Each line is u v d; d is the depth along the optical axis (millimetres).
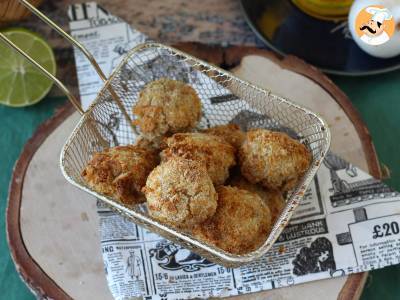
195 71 313
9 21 353
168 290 270
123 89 295
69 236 294
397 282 293
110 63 326
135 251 278
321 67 334
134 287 270
